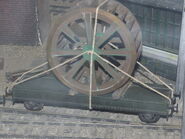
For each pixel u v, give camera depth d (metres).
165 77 15.65
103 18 11.58
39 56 16.69
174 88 14.98
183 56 13.54
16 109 13.73
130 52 11.88
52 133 12.86
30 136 12.63
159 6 14.01
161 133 12.87
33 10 16.48
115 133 12.88
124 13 12.75
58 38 12.25
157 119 13.09
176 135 12.80
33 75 13.73
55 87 13.08
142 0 14.37
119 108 12.74
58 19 11.84
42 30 16.91
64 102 13.03
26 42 17.34
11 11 16.44
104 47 13.03
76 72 12.39
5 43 17.39
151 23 14.69
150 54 15.37
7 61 16.45
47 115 13.55
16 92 13.13
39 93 13.02
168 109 12.54
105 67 12.20
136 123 13.26
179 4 13.77
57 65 12.36
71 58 12.76
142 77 15.58
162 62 15.26
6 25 16.81
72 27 12.73
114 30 11.66
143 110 12.66
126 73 12.16
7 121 13.19
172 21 14.12
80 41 12.20
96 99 12.70
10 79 13.86
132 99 12.54
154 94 12.84
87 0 12.59
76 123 13.14
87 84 12.73
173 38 14.46
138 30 12.83
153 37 14.96
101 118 13.38
